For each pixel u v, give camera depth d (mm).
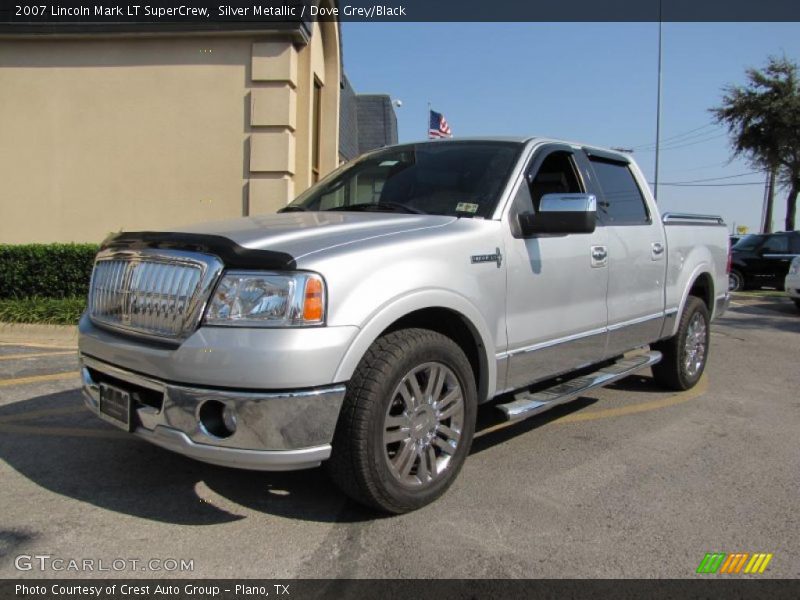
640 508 3514
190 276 2986
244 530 3188
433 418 3389
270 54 9883
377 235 3316
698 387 6270
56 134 10398
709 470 4082
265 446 2826
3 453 4160
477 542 3105
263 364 2775
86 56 10258
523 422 5027
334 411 2930
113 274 3393
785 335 9844
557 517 3385
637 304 5059
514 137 4500
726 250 6668
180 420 2920
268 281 2871
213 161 10156
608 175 5086
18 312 8508
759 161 30875
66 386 5816
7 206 10562
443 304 3354
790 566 2959
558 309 4199
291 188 10227
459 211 3902
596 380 4648
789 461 4266
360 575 2814
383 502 3193
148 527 3201
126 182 10344
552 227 3832
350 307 2957
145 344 3080
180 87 10141
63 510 3369
